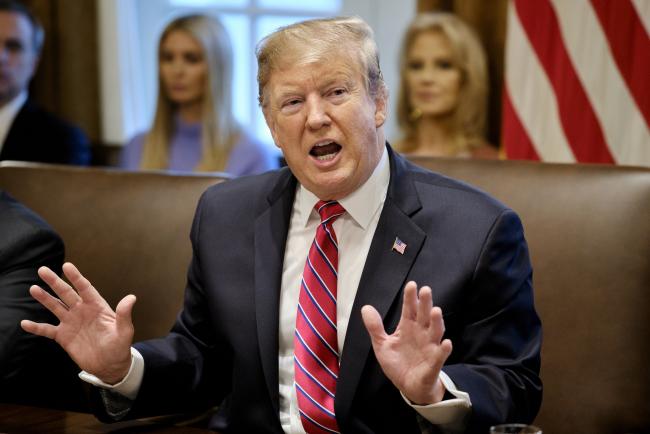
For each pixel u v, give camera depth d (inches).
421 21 199.0
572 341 105.0
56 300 91.7
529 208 109.8
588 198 107.7
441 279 94.7
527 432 72.3
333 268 98.3
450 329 95.0
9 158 208.5
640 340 102.7
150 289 121.0
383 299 94.7
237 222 105.9
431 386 82.3
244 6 238.8
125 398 96.5
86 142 218.7
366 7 233.6
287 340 99.2
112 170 129.3
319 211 100.1
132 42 233.9
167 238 121.7
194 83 197.0
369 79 94.8
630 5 140.5
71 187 128.9
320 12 237.8
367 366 93.4
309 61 92.4
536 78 148.2
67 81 229.8
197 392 104.0
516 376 92.0
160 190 124.6
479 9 205.3
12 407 100.9
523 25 148.7
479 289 94.7
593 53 143.3
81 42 228.7
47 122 212.5
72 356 91.8
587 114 143.8
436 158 117.2
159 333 119.7
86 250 124.7
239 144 198.7
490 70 204.5
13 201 121.7
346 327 96.9
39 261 116.9
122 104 232.1
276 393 96.3
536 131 148.4
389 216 98.3
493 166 114.1
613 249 105.0
